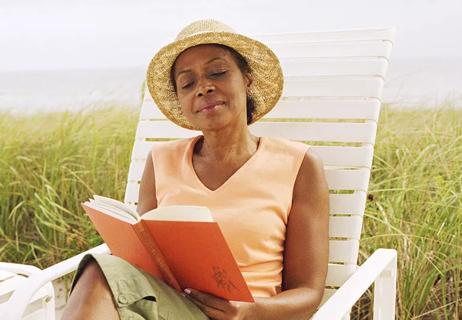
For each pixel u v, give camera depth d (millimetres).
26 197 3805
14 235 3824
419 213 2959
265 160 2146
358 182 2326
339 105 2461
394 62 3348
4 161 3809
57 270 2059
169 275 1790
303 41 2623
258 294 2051
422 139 3107
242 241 2066
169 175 2250
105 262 1686
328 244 2109
